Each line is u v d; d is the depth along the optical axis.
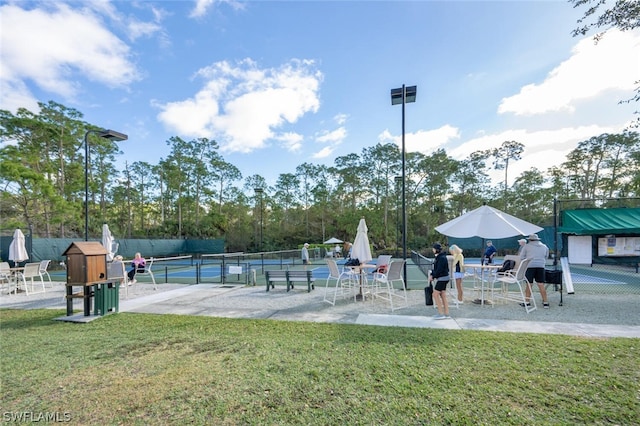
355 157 40.25
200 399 3.06
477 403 2.86
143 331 5.50
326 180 42.31
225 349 4.50
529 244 7.28
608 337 4.78
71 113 26.28
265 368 3.79
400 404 2.88
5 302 8.88
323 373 3.61
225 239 39.81
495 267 7.64
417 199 38.22
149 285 11.68
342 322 5.99
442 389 3.14
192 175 39.44
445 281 6.23
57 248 20.30
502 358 3.93
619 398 2.91
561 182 36.53
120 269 9.22
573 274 13.29
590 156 34.66
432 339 4.77
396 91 9.85
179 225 38.03
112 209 39.31
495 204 37.62
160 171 39.72
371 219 36.97
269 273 9.98
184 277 14.98
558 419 2.59
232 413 2.80
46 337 5.20
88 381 3.49
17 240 12.85
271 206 42.88
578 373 3.46
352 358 4.05
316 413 2.76
